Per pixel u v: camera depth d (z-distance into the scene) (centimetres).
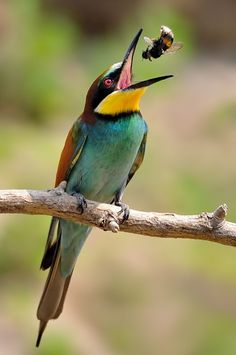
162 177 1434
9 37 1633
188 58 1833
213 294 1227
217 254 1305
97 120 765
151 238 1324
